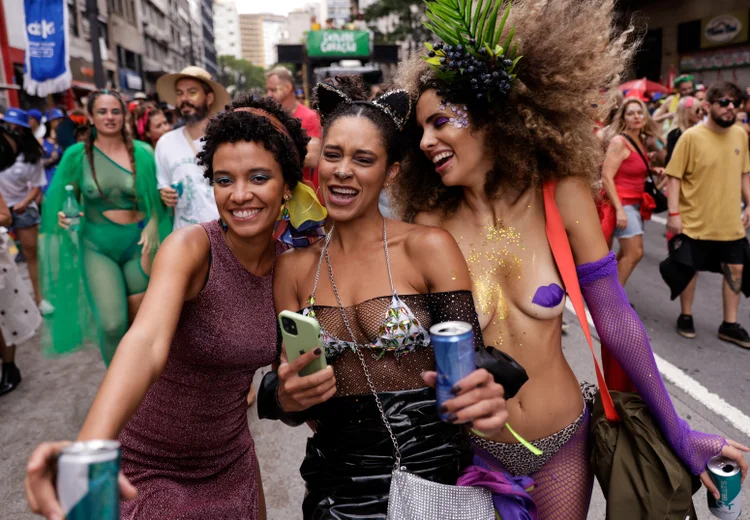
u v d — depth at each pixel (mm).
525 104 1782
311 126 5422
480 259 1854
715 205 4621
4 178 5875
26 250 6121
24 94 17750
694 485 1884
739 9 18203
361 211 1597
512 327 1816
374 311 1552
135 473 1795
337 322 1596
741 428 3547
